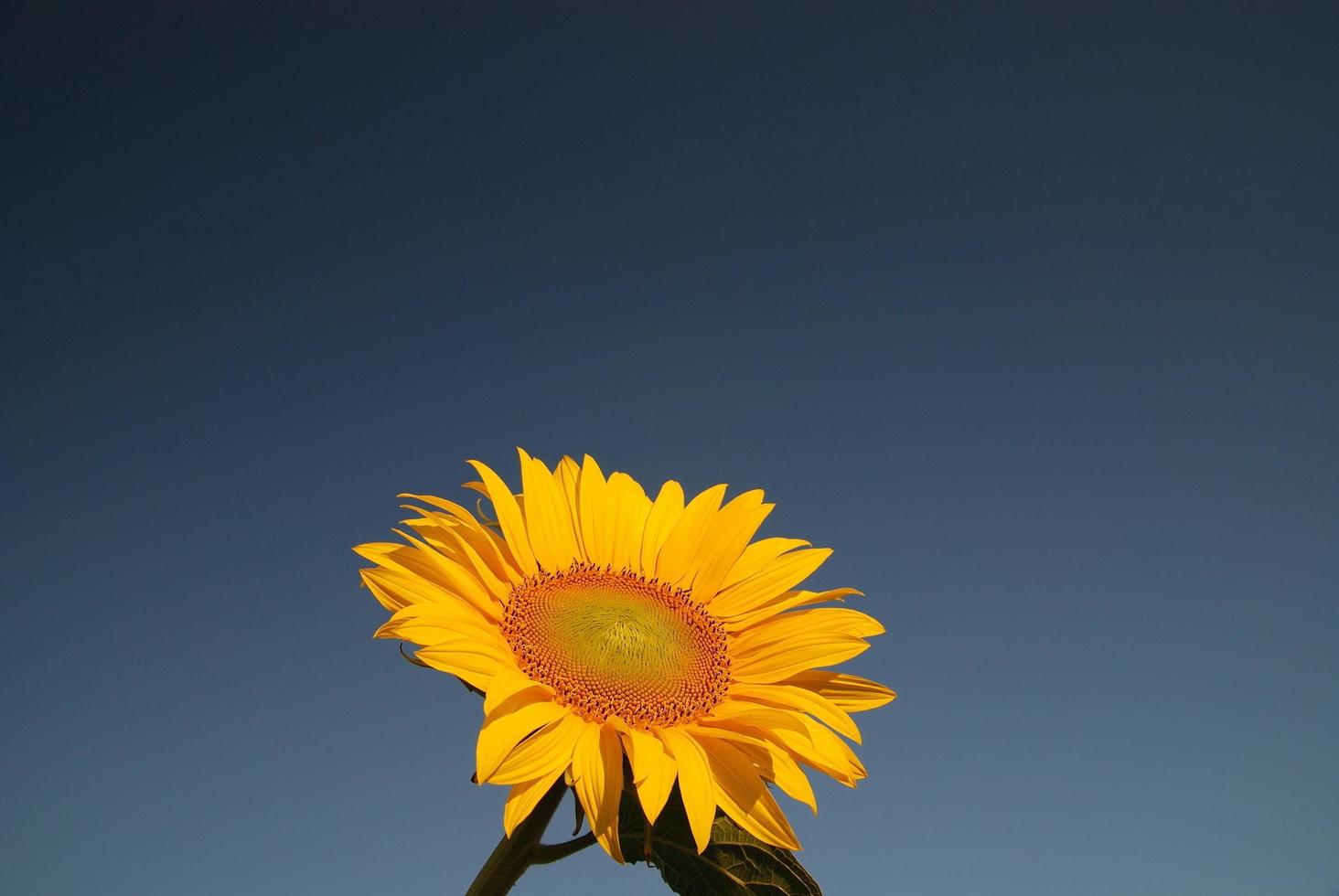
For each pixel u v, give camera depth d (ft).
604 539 2.42
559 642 2.14
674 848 2.09
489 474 2.32
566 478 2.49
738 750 2.03
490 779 1.85
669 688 2.12
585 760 1.94
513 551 2.28
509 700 1.95
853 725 2.09
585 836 1.99
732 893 2.06
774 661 2.23
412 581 2.06
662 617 2.26
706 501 2.49
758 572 2.41
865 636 2.24
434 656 1.90
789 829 1.95
